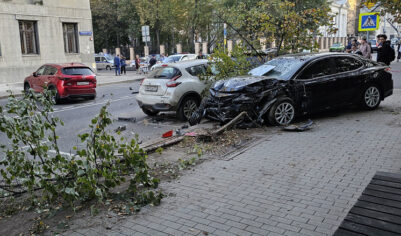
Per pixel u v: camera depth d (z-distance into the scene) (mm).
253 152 6262
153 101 9930
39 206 4590
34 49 25750
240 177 5145
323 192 4477
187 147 6879
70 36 28594
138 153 4758
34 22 25516
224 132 7543
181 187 4910
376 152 5859
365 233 2465
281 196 4438
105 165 4738
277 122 8055
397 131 7086
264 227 3730
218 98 8172
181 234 3697
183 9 47469
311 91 8391
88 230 3902
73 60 28562
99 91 19188
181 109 9820
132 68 39188
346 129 7492
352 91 8961
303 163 5555
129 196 4641
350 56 9203
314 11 11992
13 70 24062
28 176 4742
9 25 23688
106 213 4270
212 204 4332
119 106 13414
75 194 4383
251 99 7930
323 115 9195
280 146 6520
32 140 4648
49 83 14875
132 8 52094
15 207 4672
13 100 4688
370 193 3064
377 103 9430
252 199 4402
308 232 3590
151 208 4324
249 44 11781
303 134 7273
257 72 9062
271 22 12375
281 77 8367
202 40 52250
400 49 28797
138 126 9633
